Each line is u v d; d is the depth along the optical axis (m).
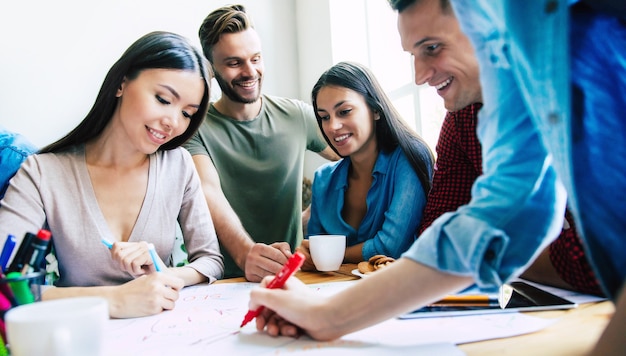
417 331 0.46
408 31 0.46
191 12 2.28
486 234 0.37
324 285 0.74
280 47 2.48
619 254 0.36
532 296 0.56
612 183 0.35
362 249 1.02
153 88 0.83
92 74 2.06
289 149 1.53
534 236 0.38
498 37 0.37
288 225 1.51
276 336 0.47
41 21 1.96
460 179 0.95
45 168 0.88
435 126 1.70
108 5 2.09
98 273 0.89
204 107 0.94
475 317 0.49
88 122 0.91
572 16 0.35
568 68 0.34
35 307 0.36
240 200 1.45
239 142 1.47
